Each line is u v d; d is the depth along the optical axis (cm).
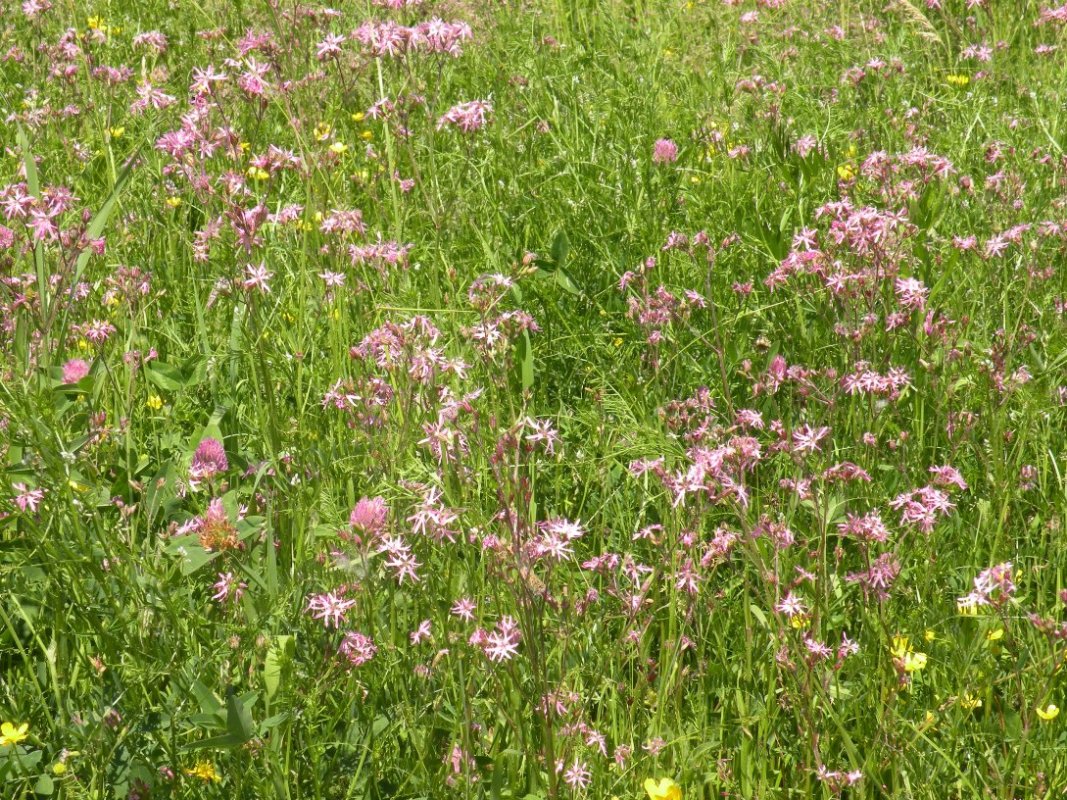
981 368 377
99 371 365
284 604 275
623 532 341
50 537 298
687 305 397
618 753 268
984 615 306
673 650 288
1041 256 454
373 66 546
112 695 275
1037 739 287
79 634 284
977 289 432
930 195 486
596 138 572
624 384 409
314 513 311
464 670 277
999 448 353
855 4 759
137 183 512
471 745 262
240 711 243
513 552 261
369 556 276
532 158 567
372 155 520
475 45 640
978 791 284
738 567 347
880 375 377
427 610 292
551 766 252
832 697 296
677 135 581
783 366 363
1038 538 354
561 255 464
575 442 396
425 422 311
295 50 507
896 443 363
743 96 599
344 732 277
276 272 457
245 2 645
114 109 585
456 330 380
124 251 465
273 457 333
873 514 320
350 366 396
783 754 289
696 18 723
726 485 299
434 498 281
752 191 514
